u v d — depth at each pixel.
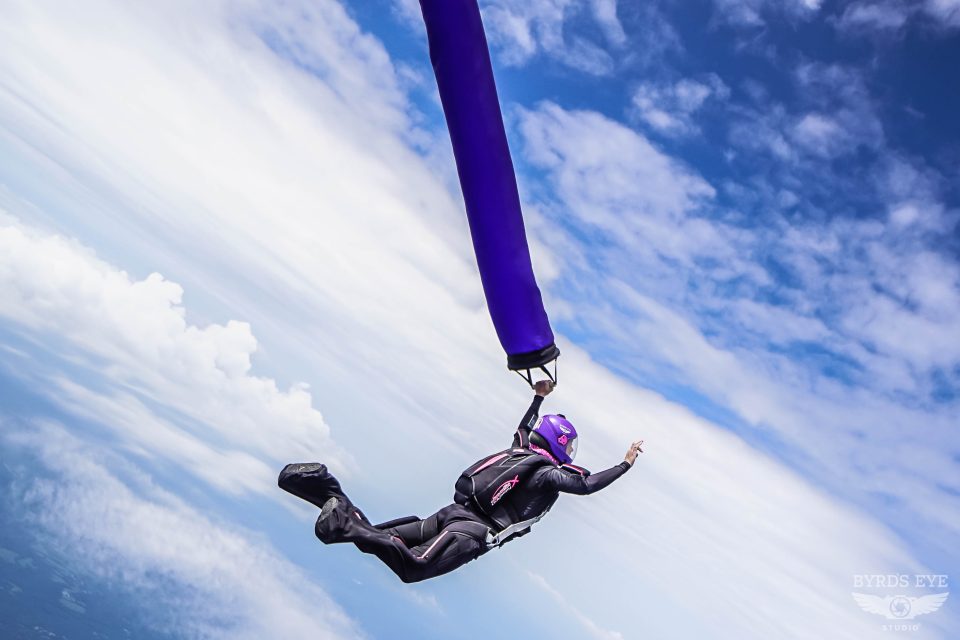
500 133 4.74
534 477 5.28
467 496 5.23
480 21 4.66
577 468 5.38
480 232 4.86
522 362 5.09
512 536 5.26
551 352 5.07
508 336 5.04
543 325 5.03
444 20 4.61
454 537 4.95
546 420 5.60
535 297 4.96
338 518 4.52
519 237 4.87
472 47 4.64
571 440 5.62
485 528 5.13
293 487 4.64
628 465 5.42
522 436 5.56
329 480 4.68
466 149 4.76
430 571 4.78
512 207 4.83
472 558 5.05
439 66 4.72
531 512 5.29
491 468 5.27
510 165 4.81
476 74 4.66
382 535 4.61
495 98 4.73
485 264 4.91
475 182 4.79
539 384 5.57
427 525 5.27
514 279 4.89
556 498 5.44
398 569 4.66
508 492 5.23
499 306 4.97
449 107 4.75
